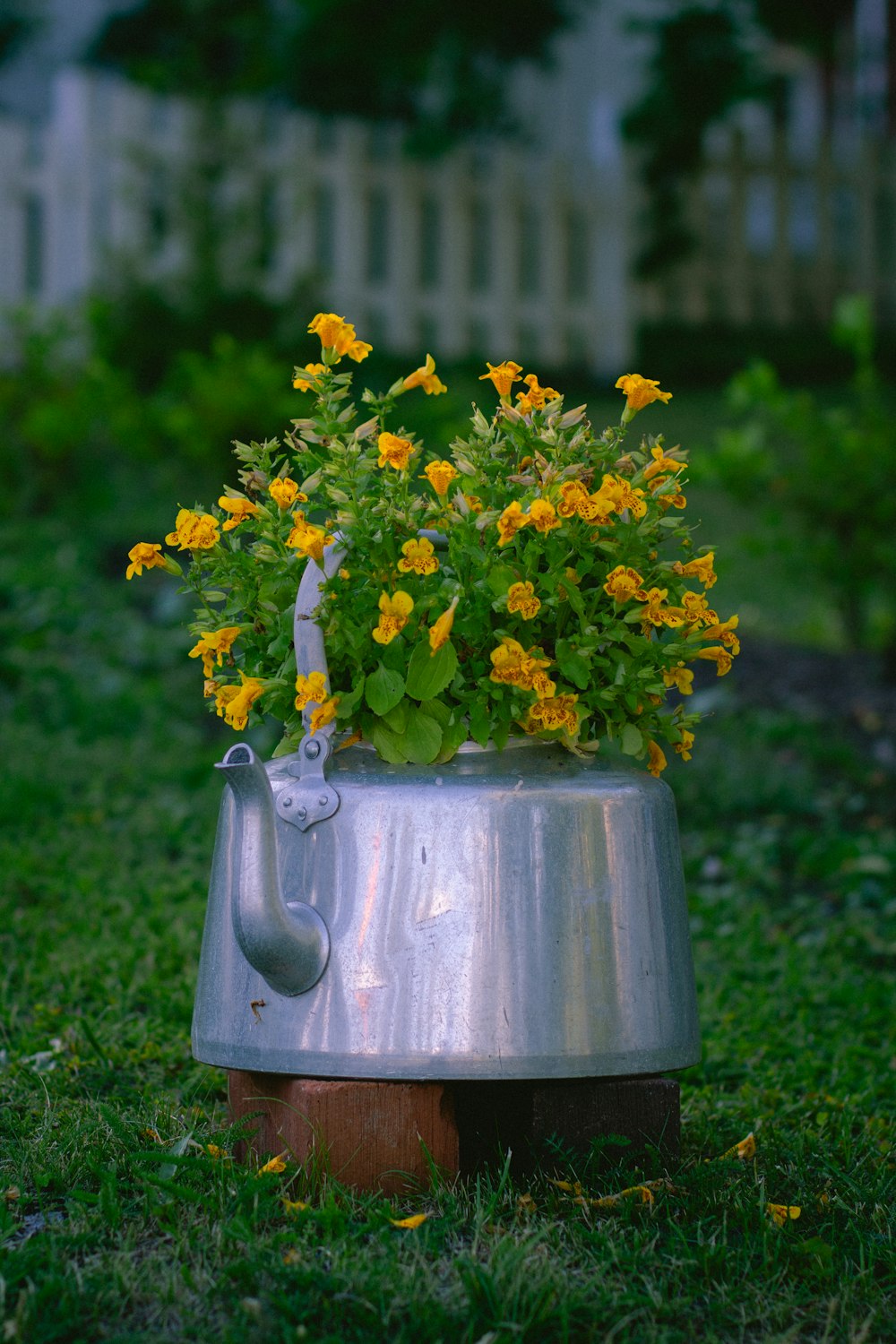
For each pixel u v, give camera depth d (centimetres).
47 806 412
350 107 1216
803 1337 165
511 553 202
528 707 197
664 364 1185
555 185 1159
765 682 591
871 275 1310
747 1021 295
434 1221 180
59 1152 203
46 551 693
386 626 189
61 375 788
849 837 425
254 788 188
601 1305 165
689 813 443
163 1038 263
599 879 193
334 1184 189
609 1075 191
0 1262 168
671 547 442
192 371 748
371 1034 188
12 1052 249
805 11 1292
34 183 968
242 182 1005
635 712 208
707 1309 169
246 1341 156
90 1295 164
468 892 189
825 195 1292
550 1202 190
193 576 213
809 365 1198
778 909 382
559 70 1430
